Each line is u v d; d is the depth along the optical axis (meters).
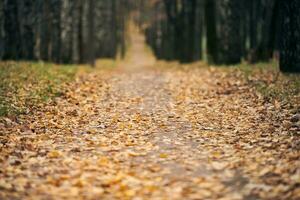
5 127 10.66
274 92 13.76
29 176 7.61
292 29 16.58
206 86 17.59
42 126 11.11
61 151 9.16
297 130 9.98
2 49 23.23
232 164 8.18
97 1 52.62
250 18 34.91
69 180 7.49
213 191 7.02
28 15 23.16
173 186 7.25
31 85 15.22
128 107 14.00
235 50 24.91
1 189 6.95
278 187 6.91
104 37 56.12
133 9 129.62
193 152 9.16
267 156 8.45
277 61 22.52
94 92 16.33
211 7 28.83
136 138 10.38
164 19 61.84
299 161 7.84
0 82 15.05
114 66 39.03
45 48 27.02
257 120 11.46
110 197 6.83
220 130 10.98
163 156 8.82
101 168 8.08
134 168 8.16
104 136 10.52
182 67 28.81
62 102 13.95
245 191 6.95
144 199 6.73
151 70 29.83
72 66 24.05
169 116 12.66
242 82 16.67
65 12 27.20
